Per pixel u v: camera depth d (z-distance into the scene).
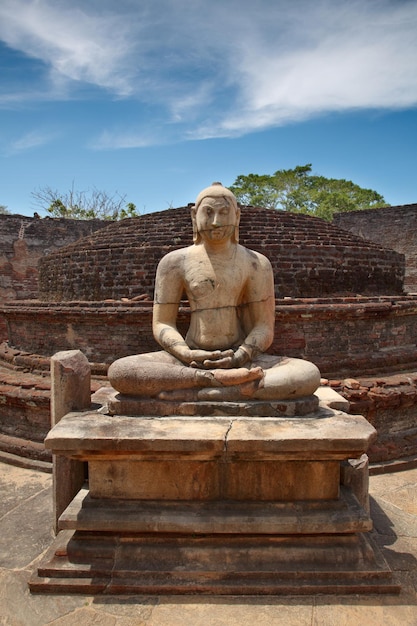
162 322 3.98
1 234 16.31
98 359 6.04
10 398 5.62
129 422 3.22
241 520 3.04
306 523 3.03
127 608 2.84
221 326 3.82
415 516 4.07
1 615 2.81
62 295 7.96
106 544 3.11
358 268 7.51
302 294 6.94
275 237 7.36
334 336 5.91
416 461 5.32
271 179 35.88
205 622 2.72
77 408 3.59
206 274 3.82
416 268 19.34
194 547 3.06
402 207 19.69
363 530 3.02
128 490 3.21
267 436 2.93
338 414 3.42
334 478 3.17
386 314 6.20
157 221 8.14
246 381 3.38
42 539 3.70
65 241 17.28
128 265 6.96
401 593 2.95
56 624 2.73
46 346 6.52
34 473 5.17
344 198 31.83
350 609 2.81
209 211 3.77
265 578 2.96
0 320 13.49
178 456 3.01
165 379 3.38
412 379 5.64
